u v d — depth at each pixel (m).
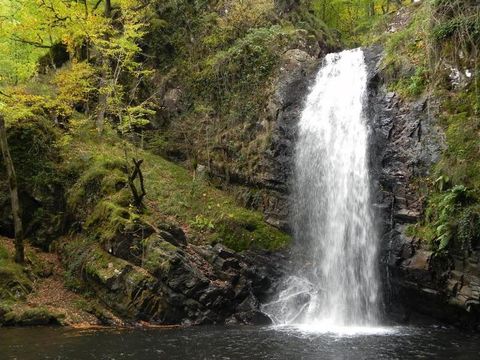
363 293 16.50
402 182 16.14
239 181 21.05
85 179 18.08
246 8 24.23
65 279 16.22
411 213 15.62
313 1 31.44
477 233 13.64
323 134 19.08
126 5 22.61
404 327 15.20
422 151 15.84
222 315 15.64
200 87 23.45
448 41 16.16
